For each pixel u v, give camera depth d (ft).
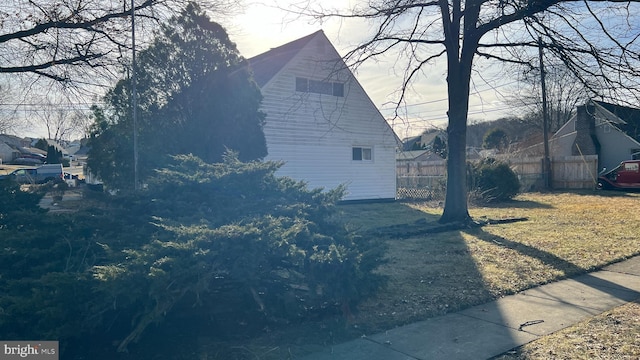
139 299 11.78
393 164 68.74
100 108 38.96
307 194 17.70
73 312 11.69
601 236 30.73
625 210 45.14
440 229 35.17
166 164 31.35
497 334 14.25
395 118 42.39
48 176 133.49
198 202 16.30
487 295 18.37
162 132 35.24
